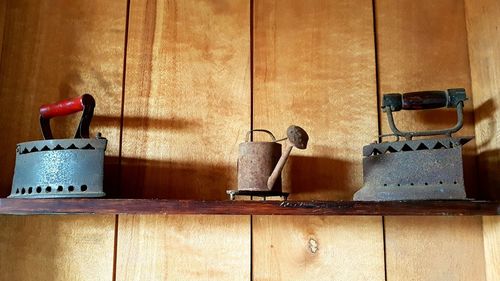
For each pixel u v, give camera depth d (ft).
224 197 3.71
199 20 3.95
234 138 3.79
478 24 3.72
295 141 2.83
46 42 3.85
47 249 3.58
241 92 3.86
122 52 3.88
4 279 3.52
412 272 3.58
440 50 3.88
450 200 3.04
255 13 3.97
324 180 3.72
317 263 3.62
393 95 3.42
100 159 3.15
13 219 3.59
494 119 3.48
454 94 3.30
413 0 3.95
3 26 3.82
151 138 3.76
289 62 3.90
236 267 3.62
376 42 3.90
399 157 3.22
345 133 3.78
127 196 3.67
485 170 3.57
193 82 3.86
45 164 3.17
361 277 3.59
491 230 3.46
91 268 3.58
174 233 3.65
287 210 3.04
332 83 3.86
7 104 3.73
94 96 3.80
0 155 3.66
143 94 3.83
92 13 3.91
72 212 3.01
